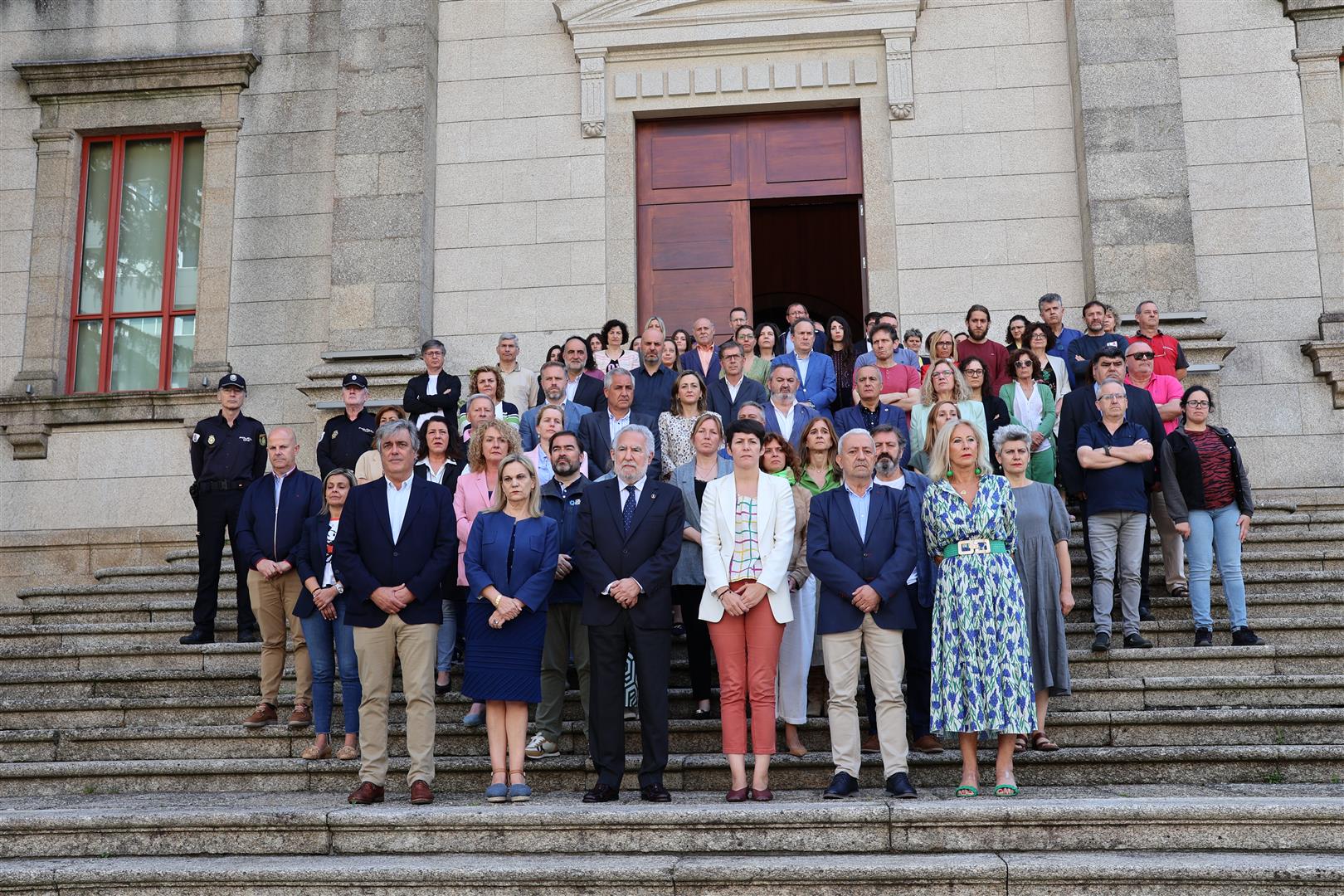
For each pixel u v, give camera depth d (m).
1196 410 7.42
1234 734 6.46
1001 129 11.31
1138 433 7.43
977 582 5.90
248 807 5.93
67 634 8.68
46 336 11.97
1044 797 5.64
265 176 12.06
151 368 12.14
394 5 11.83
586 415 7.82
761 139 11.78
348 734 6.83
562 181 11.67
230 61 12.14
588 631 6.09
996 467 7.88
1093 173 10.84
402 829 5.43
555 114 11.79
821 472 6.99
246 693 7.71
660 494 6.18
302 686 7.16
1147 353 8.05
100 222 12.41
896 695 5.89
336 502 7.04
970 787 5.79
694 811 5.29
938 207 11.25
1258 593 7.82
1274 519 8.92
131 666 8.07
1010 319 10.91
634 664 6.97
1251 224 10.85
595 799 5.88
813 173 11.66
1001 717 5.71
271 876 5.11
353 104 11.70
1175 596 7.87
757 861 5.00
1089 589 7.87
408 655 6.11
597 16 11.73
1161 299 10.57
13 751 7.20
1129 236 10.70
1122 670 7.09
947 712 5.81
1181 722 6.49
